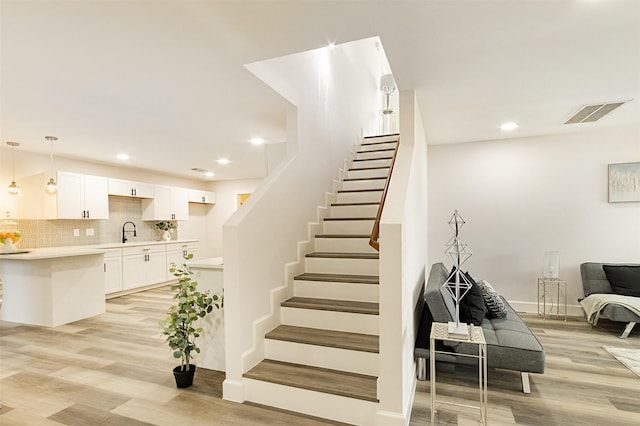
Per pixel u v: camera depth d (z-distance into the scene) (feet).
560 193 13.97
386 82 21.65
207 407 7.11
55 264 13.25
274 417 6.74
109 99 9.32
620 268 12.50
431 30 6.01
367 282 9.08
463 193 15.19
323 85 13.01
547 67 7.54
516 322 9.18
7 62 7.11
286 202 9.93
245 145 15.06
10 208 14.96
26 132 12.55
